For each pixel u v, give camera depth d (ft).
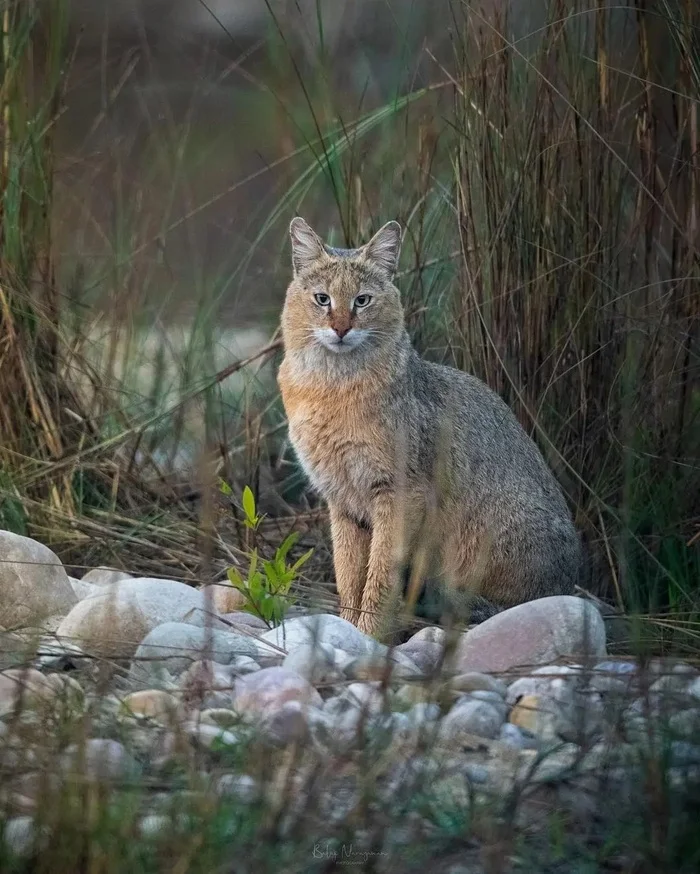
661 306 34.24
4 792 18.10
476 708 21.90
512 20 38.22
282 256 44.29
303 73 51.70
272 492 40.09
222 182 55.06
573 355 34.63
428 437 33.01
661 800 18.21
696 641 28.55
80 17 65.98
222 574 33.63
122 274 41.93
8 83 35.47
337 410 32.73
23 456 34.96
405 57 46.83
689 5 32.53
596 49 34.22
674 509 33.19
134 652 25.50
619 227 34.96
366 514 33.71
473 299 35.35
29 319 36.19
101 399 38.73
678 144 33.81
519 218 34.50
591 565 34.88
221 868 16.70
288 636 26.40
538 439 35.04
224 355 45.50
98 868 16.49
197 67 56.44
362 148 40.88
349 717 21.08
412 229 39.63
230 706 22.56
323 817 18.07
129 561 34.01
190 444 40.47
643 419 34.12
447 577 33.27
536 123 34.14
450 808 18.66
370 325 32.58
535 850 18.16
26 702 21.35
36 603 27.63
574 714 21.56
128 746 20.21
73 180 46.50
